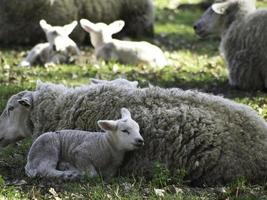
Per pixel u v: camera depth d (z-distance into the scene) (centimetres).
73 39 4575
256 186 1914
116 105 2062
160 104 2027
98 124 1941
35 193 1838
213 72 3844
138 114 2016
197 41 5012
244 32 3434
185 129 1966
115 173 2002
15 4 4384
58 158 1973
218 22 3597
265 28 3366
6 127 2214
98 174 1961
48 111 2167
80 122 2094
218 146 1934
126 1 4794
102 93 2105
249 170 1930
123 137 1916
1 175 2000
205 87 3466
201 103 2020
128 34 4900
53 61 3819
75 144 1970
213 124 1962
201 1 7031
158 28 5519
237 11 3525
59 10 4475
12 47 4419
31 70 3666
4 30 4431
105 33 3909
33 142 2144
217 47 4753
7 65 3753
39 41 4500
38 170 1952
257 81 3406
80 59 3912
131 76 3600
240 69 3434
